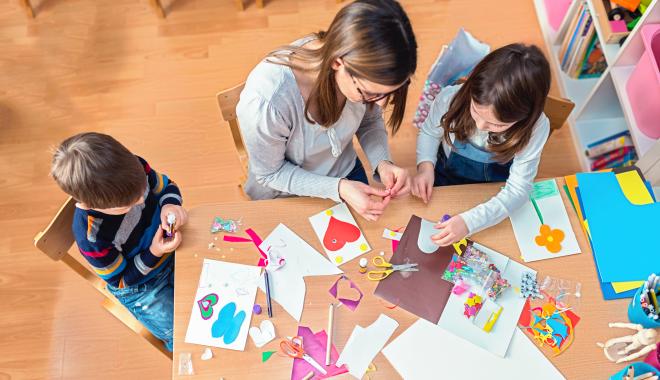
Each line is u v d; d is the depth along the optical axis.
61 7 2.55
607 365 1.18
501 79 1.22
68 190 1.23
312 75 1.19
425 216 1.35
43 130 2.30
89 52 2.45
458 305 1.24
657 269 1.27
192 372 1.17
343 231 1.32
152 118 2.32
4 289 2.01
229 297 1.25
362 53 0.97
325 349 1.20
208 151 2.26
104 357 1.92
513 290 1.26
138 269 1.39
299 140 1.36
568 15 2.23
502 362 1.19
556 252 1.30
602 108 2.20
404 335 1.21
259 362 1.18
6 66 2.42
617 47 1.97
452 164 1.69
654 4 1.68
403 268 1.27
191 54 2.45
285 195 1.65
